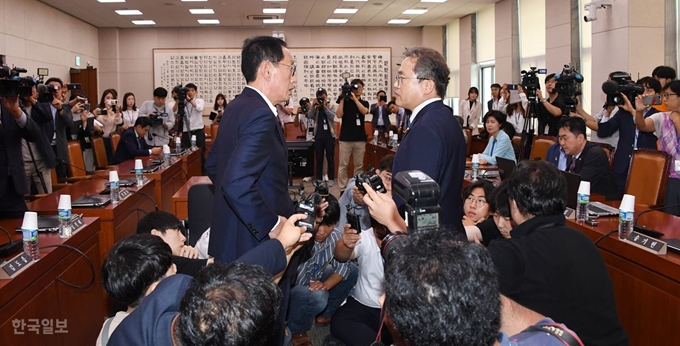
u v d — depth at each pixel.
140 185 3.99
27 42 9.01
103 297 2.80
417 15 11.59
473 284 0.78
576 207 2.70
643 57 6.58
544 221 1.52
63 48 10.57
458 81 12.57
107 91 6.82
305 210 1.65
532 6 9.53
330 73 13.12
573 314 1.40
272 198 1.63
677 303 1.89
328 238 2.84
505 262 1.43
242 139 1.57
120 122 6.85
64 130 5.04
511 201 1.61
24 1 8.89
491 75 11.37
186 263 1.94
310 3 9.97
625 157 4.05
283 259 1.47
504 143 4.80
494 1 10.23
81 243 2.47
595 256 1.45
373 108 9.23
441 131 1.73
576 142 3.39
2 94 2.82
